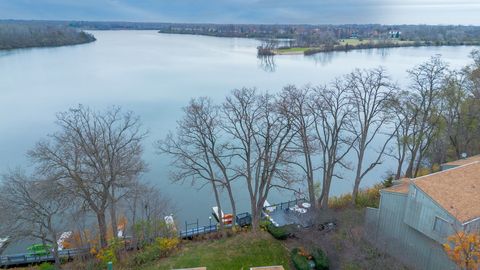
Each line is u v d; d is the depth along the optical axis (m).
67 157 28.44
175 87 90.94
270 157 31.08
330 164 31.55
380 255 22.00
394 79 79.56
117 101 77.38
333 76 99.62
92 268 23.88
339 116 49.22
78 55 160.88
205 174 46.19
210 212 38.91
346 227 25.14
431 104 34.47
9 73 110.06
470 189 21.20
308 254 22.30
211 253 24.31
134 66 130.25
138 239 27.22
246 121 31.22
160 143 55.97
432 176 22.08
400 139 38.22
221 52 187.75
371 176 44.94
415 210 21.52
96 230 32.44
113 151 29.28
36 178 37.34
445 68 43.06
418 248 21.81
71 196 28.80
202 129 36.25
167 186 43.41
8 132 58.06
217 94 80.62
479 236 17.48
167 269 22.61
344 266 20.98
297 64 131.50
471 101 34.59
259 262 22.95
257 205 30.30
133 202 36.09
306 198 36.94
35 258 27.44
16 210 26.69
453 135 35.59
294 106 33.91
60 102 76.00
